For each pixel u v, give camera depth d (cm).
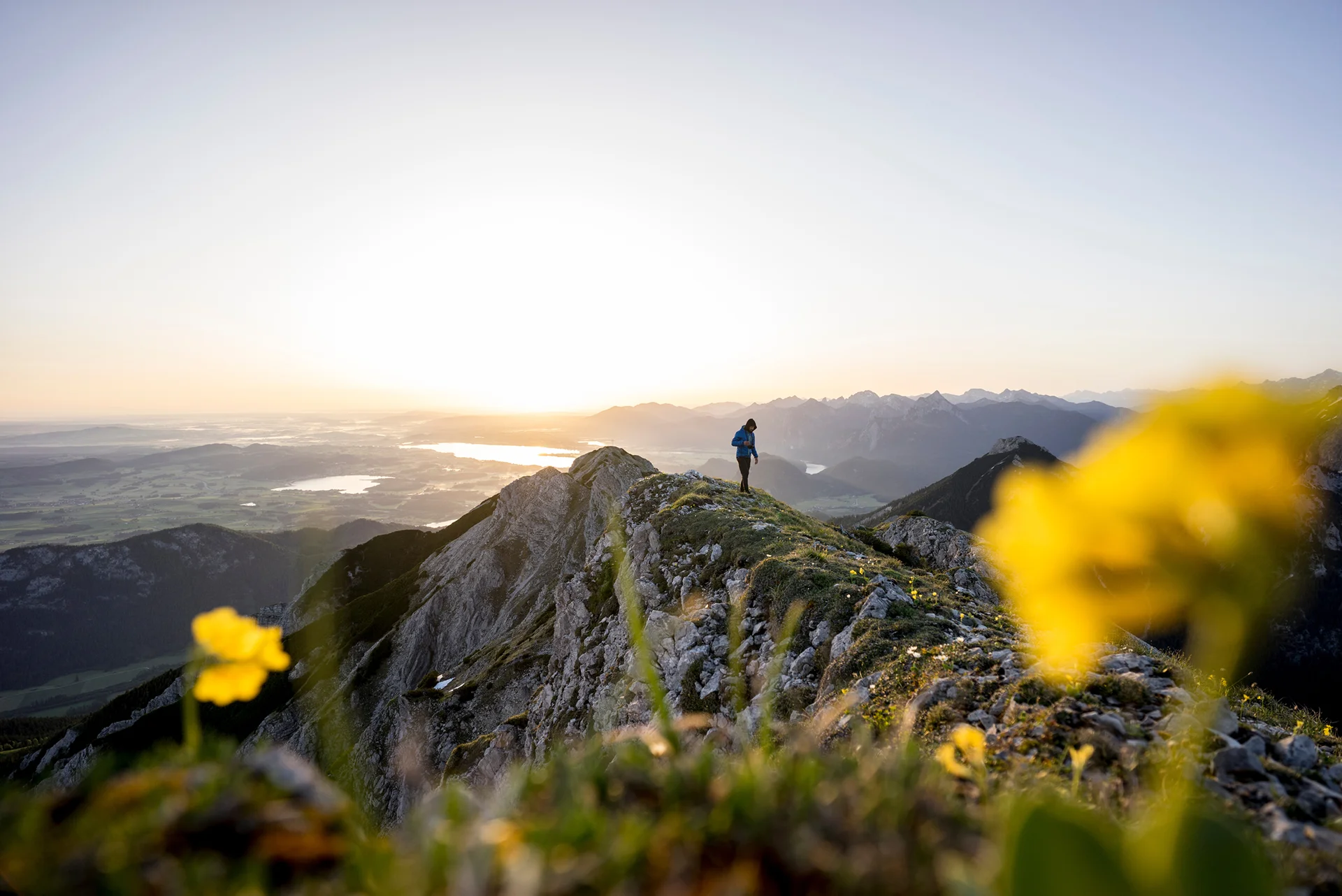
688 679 1468
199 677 233
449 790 263
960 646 1025
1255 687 1170
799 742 295
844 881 222
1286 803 466
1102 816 404
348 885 217
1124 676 685
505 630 7250
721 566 1984
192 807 224
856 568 1680
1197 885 200
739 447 3058
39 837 214
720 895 212
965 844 248
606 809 260
